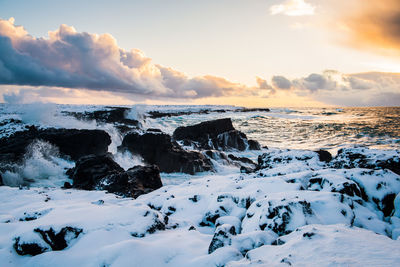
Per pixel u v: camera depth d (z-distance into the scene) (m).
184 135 25.88
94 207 5.39
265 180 7.42
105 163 12.77
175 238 4.56
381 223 5.12
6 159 12.76
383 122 52.72
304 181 7.13
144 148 17.06
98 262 3.67
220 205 6.30
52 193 8.32
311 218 4.69
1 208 6.63
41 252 4.02
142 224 4.79
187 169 16.67
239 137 26.69
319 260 2.87
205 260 3.65
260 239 4.16
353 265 2.62
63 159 16.06
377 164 8.54
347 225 4.16
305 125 47.97
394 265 2.57
